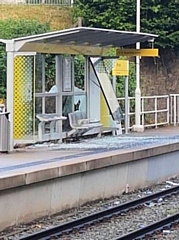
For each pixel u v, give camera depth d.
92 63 27.92
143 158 21.97
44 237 14.48
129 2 44.41
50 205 17.14
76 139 26.67
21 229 15.51
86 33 22.97
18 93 23.70
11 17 44.66
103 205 18.86
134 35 25.62
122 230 15.58
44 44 23.81
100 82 28.47
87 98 27.78
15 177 15.52
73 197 18.14
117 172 20.44
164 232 15.37
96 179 19.25
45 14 45.81
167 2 44.88
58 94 25.77
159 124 35.62
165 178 24.05
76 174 18.17
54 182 17.25
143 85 43.81
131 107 36.03
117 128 29.55
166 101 38.66
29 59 23.72
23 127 23.91
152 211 18.03
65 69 26.27
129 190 21.25
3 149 22.16
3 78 34.59
